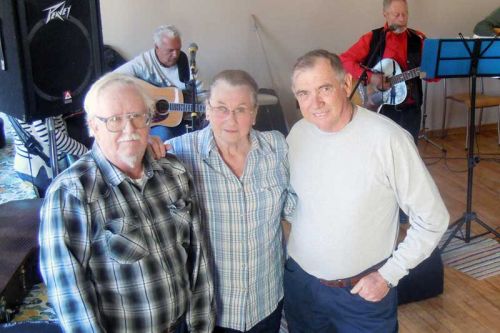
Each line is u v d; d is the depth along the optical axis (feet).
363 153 5.04
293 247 5.73
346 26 16.35
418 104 11.93
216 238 5.24
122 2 14.16
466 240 10.96
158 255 4.41
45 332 5.75
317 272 5.48
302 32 16.02
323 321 5.72
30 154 8.73
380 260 5.34
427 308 8.91
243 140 5.12
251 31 15.55
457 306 8.94
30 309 6.90
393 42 11.61
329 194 5.23
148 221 4.38
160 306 4.45
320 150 5.25
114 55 14.24
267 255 5.46
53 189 4.06
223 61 15.56
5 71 6.64
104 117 4.12
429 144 17.38
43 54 6.77
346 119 5.14
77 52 7.32
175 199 4.59
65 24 7.04
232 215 5.15
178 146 5.19
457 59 9.70
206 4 14.90
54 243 3.99
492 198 13.14
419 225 5.11
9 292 6.66
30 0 6.48
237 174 5.15
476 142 17.49
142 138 4.27
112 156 4.26
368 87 11.70
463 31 17.40
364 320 5.43
